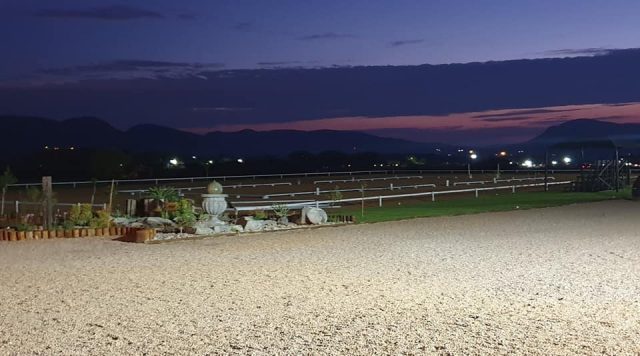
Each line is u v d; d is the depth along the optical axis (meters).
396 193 40.47
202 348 7.26
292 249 15.47
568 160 76.31
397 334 7.73
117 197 34.56
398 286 10.80
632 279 11.35
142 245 16.45
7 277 11.84
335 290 10.46
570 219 22.50
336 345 7.31
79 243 16.94
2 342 7.55
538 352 7.01
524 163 81.94
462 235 18.05
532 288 10.59
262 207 21.91
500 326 8.09
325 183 52.41
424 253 14.64
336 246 15.94
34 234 17.89
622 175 44.09
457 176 65.62
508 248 15.38
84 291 10.48
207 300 9.73
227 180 57.06
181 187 45.12
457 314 8.73
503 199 33.91
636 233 18.31
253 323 8.30
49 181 18.97
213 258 14.11
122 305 9.42
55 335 7.83
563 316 8.61
